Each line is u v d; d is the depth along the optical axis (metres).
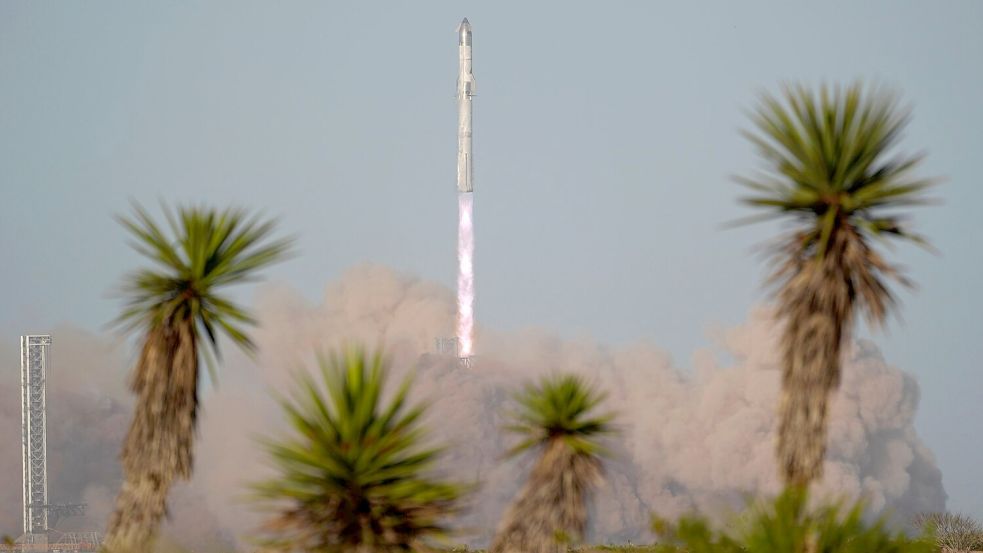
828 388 89.88
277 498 59.38
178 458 90.81
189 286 92.62
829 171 89.94
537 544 110.75
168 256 92.19
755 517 60.22
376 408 61.25
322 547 58.53
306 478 59.16
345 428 60.25
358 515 59.09
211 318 92.56
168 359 91.38
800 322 90.50
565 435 113.56
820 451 89.31
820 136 90.12
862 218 90.38
